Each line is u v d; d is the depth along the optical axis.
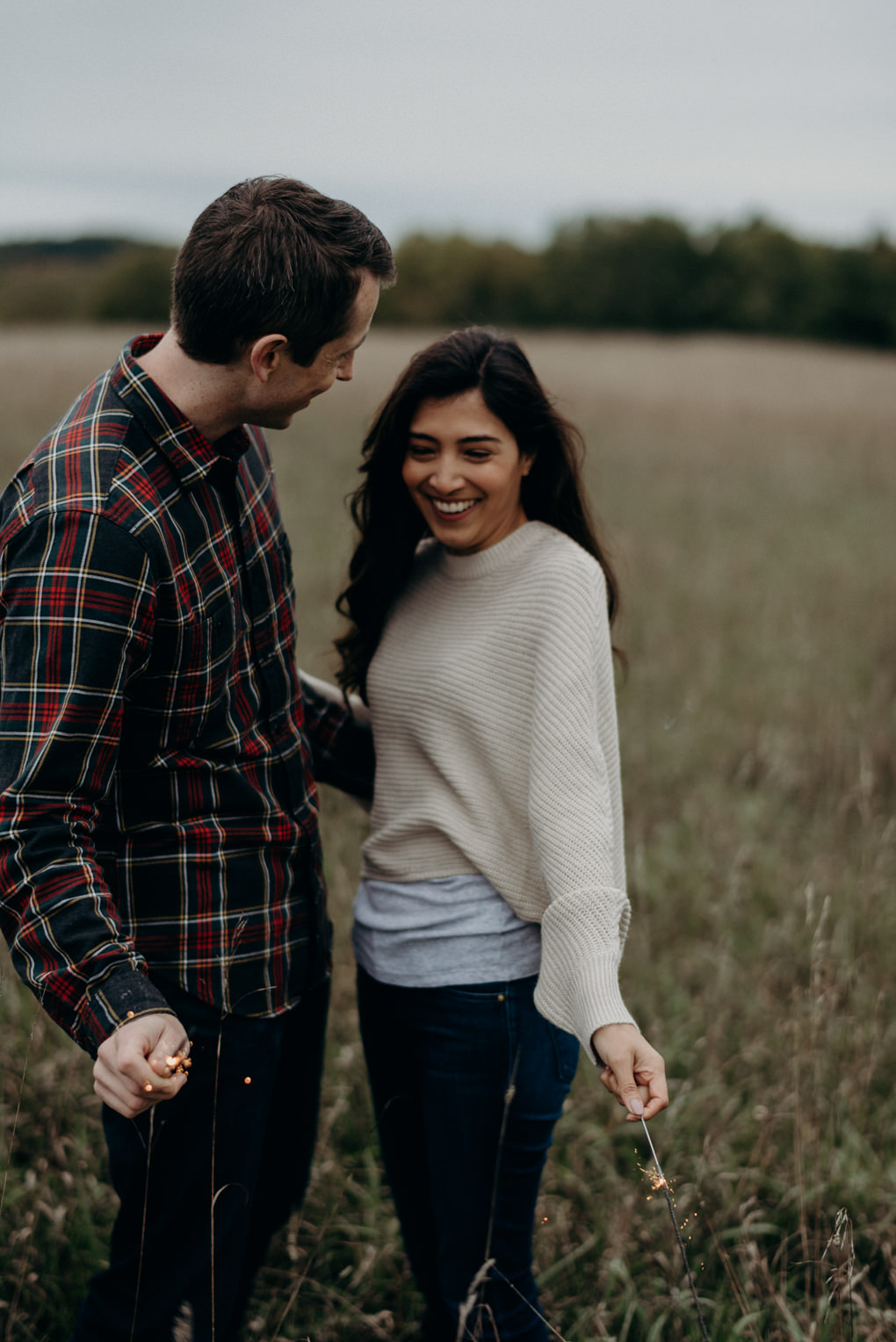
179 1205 1.62
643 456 13.30
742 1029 2.85
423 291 72.12
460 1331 1.52
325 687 2.03
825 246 69.25
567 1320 2.09
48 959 1.35
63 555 1.39
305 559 6.71
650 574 7.45
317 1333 1.99
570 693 1.64
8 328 37.00
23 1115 2.41
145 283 65.25
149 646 1.46
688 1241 2.21
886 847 3.57
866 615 6.64
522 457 1.80
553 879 1.56
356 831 3.54
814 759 4.46
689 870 3.56
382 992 1.84
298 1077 1.88
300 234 1.39
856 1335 1.85
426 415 1.72
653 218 71.38
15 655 1.41
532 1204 1.80
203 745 1.58
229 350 1.42
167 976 1.56
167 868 1.55
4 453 9.58
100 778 1.44
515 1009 1.72
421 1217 1.96
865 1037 2.70
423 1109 1.80
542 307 71.44
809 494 11.34
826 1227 2.21
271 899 1.64
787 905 3.38
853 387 25.69
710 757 4.54
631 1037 1.42
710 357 35.53
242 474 1.59
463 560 1.83
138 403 1.46
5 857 1.38
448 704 1.78
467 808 1.76
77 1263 2.13
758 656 5.80
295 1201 1.97
